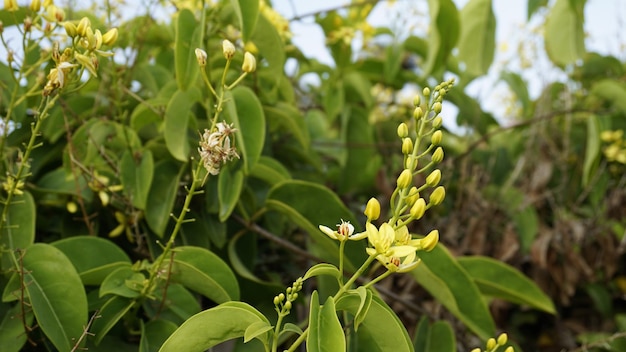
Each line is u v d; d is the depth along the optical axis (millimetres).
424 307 405
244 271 316
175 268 266
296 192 313
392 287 407
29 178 339
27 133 348
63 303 255
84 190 320
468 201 451
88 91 370
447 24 428
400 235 211
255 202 336
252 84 365
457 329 403
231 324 215
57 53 240
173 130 297
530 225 450
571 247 445
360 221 444
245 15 293
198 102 344
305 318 347
